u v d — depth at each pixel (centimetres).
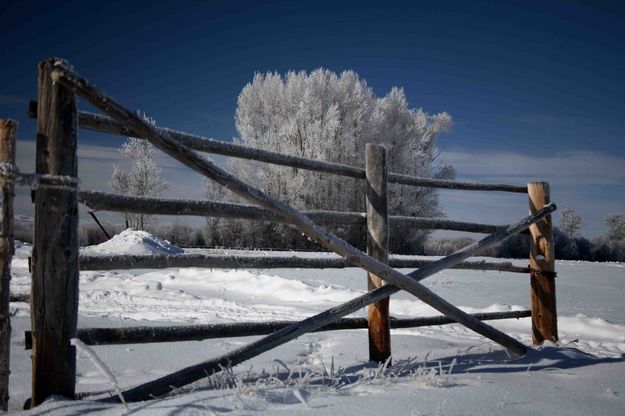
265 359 314
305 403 171
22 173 183
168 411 158
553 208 409
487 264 387
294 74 3512
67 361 187
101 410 163
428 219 353
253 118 3544
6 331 184
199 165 199
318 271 1399
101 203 208
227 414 156
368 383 212
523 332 561
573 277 1490
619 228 5009
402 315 667
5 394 183
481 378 236
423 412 169
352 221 303
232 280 1016
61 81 182
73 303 190
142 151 3175
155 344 348
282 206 221
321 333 430
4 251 185
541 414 180
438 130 3481
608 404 199
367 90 3597
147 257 226
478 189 394
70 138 191
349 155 3225
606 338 548
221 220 3030
